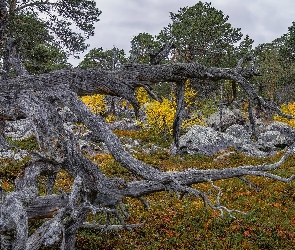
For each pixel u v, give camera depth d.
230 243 11.43
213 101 31.06
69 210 6.52
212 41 28.27
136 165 6.68
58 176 16.34
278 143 27.95
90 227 11.22
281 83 45.19
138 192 7.80
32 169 6.61
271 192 15.63
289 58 43.06
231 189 16.03
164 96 35.62
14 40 9.34
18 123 24.47
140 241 11.45
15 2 19.09
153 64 8.46
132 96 8.12
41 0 19.14
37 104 6.89
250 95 8.58
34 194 6.24
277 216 13.16
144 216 12.91
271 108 8.43
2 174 15.80
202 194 7.12
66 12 19.94
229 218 12.76
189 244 11.41
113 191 7.58
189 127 31.53
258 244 11.41
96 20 20.80
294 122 33.41
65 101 7.12
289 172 18.70
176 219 12.88
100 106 36.88
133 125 36.25
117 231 11.62
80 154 7.35
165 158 22.89
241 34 29.55
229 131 29.70
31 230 10.88
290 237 11.76
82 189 7.11
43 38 21.14
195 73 8.31
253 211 13.38
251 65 8.96
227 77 8.56
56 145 6.75
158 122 27.98
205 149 23.98
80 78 7.67
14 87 7.22
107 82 7.84
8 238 5.10
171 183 6.96
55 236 5.65
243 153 24.19
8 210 5.04
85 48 22.11
